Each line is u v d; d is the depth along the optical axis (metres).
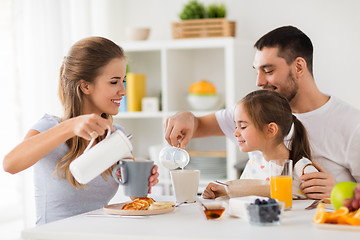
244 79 3.90
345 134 2.22
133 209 1.55
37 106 3.52
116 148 1.59
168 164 1.79
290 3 3.98
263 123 1.94
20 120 3.53
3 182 3.73
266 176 2.14
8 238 3.46
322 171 1.94
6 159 1.74
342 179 2.25
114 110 2.03
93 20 4.32
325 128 2.24
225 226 1.35
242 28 4.09
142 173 1.64
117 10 4.37
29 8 3.51
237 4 4.10
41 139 1.71
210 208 1.45
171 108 4.01
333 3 3.88
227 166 3.79
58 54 3.62
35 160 1.73
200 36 3.87
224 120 2.47
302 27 3.95
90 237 1.29
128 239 1.26
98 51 1.97
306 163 1.89
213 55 4.24
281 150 2.01
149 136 4.46
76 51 1.99
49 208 1.95
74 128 1.66
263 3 4.04
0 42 3.64
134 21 4.45
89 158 1.57
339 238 1.20
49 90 3.57
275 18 4.02
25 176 3.46
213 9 3.92
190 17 3.94
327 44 3.90
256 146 1.97
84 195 1.96
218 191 1.86
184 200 1.74
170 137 2.09
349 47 3.85
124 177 1.65
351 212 1.37
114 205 1.65
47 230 1.35
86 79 1.97
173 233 1.28
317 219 1.34
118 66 1.99
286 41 2.22
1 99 3.67
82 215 1.56
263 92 2.03
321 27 3.91
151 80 4.43
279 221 1.35
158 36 4.39
